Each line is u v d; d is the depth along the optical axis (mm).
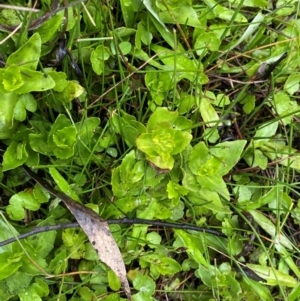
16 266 273
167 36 323
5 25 274
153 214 309
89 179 313
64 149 287
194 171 310
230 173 344
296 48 347
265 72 341
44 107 302
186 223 323
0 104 264
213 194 316
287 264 345
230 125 342
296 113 351
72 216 303
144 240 311
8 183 297
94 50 301
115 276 301
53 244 292
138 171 303
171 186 305
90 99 313
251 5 347
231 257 323
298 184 359
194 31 330
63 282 297
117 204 304
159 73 316
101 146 310
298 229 361
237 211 332
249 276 335
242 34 349
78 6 291
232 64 352
